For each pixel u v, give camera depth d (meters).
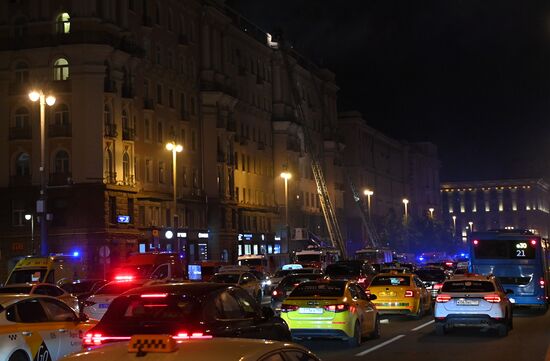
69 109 56.72
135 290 11.16
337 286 20.92
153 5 65.75
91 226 55.34
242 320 11.32
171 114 68.19
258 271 47.47
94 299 23.75
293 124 93.44
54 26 57.97
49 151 56.69
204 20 74.19
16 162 58.25
